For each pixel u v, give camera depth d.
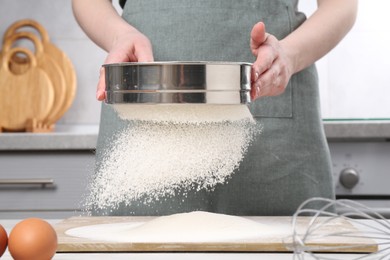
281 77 1.21
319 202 1.53
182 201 1.45
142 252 1.03
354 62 2.67
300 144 1.52
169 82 0.95
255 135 1.42
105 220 1.34
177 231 1.12
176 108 1.04
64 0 2.72
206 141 1.12
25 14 2.72
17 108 2.62
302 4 2.67
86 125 2.71
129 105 1.05
